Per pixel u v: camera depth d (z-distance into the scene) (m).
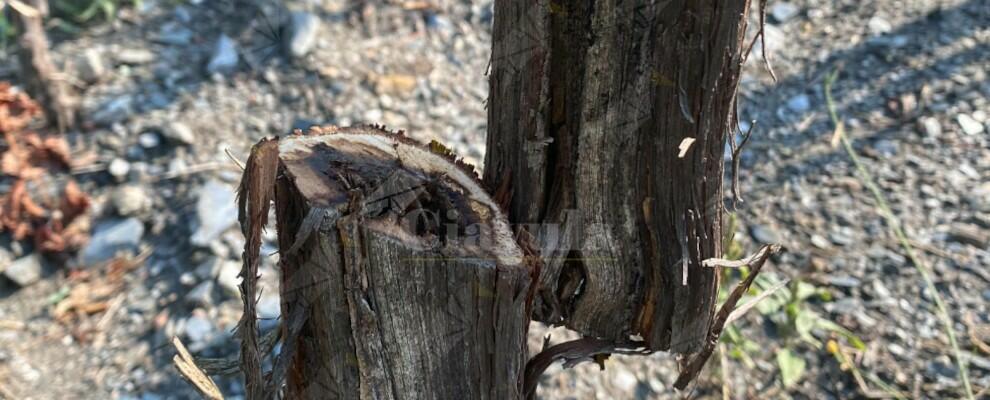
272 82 3.46
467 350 1.31
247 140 3.20
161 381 2.48
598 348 1.56
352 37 3.72
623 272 1.43
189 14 3.77
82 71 3.34
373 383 1.33
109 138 3.14
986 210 2.93
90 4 3.65
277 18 3.72
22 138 3.05
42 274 2.78
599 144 1.31
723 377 2.48
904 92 3.45
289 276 1.31
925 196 3.02
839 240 2.88
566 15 1.24
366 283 1.23
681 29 1.19
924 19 3.82
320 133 1.37
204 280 2.71
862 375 2.47
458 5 3.95
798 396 2.44
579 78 1.28
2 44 3.49
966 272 2.75
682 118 1.24
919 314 2.63
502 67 1.33
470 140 3.31
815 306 2.67
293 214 1.28
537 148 1.35
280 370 1.33
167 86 3.39
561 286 1.49
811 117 3.41
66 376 2.49
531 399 1.61
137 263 2.80
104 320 2.64
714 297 1.45
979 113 3.30
